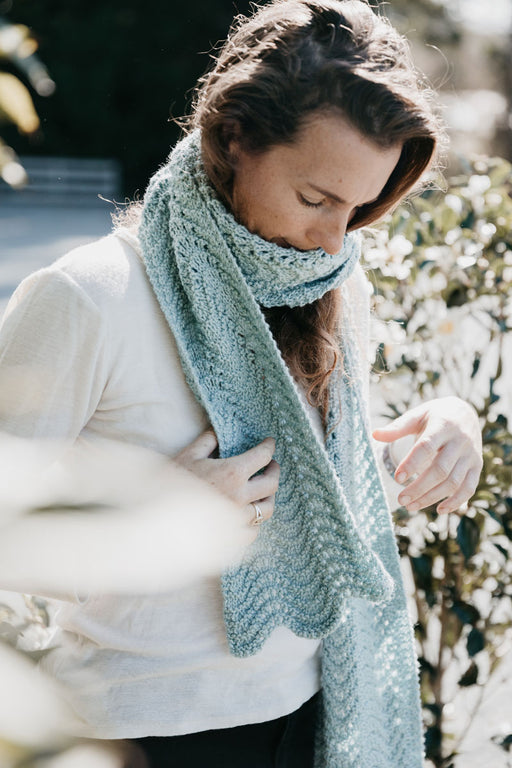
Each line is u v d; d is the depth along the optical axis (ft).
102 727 3.59
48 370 3.36
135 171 55.88
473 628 6.55
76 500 1.25
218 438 3.62
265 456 3.57
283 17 3.43
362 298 4.43
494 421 6.66
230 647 3.62
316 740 4.24
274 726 3.91
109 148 55.11
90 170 50.47
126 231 3.69
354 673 4.10
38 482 1.28
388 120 3.22
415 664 4.42
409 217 6.68
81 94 54.08
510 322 6.79
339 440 4.12
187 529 1.33
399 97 3.24
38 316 3.41
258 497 3.54
